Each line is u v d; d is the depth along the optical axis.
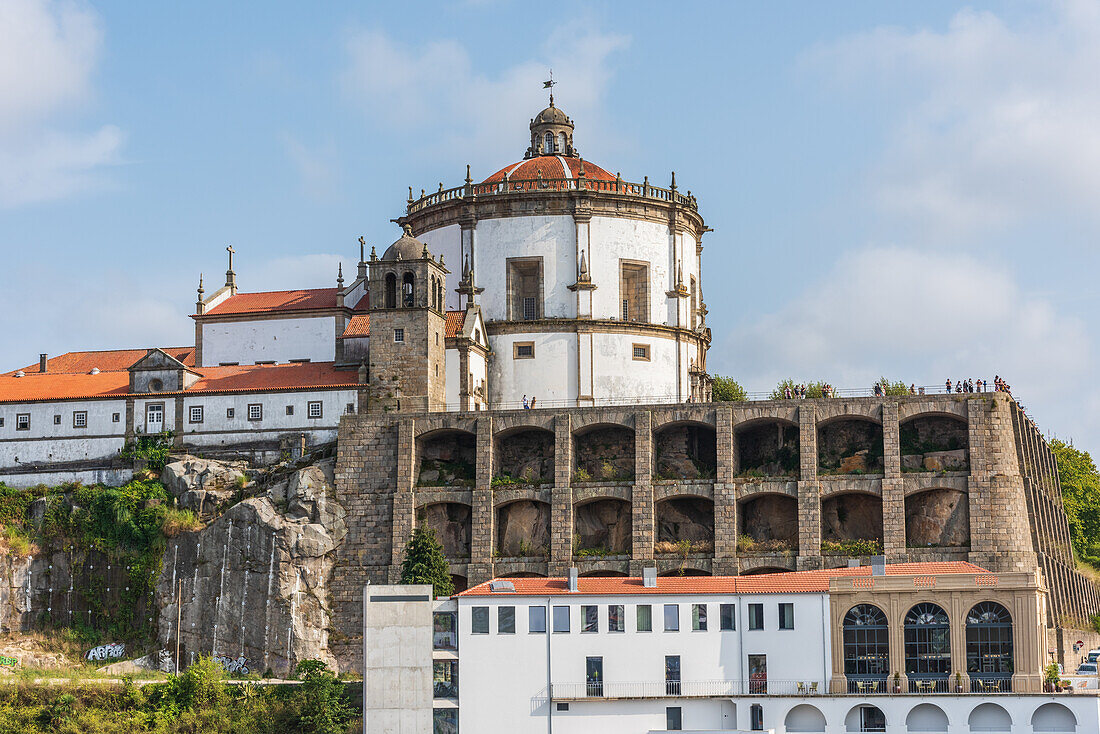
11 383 154.00
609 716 114.19
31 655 139.50
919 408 138.50
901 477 137.00
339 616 140.62
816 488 137.88
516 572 140.25
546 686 115.19
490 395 155.75
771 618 115.25
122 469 147.25
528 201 157.62
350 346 150.88
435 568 133.25
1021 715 109.75
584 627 115.94
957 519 137.62
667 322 159.88
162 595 140.62
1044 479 153.62
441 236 160.88
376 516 143.12
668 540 141.88
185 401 148.50
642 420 142.38
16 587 143.12
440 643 117.00
